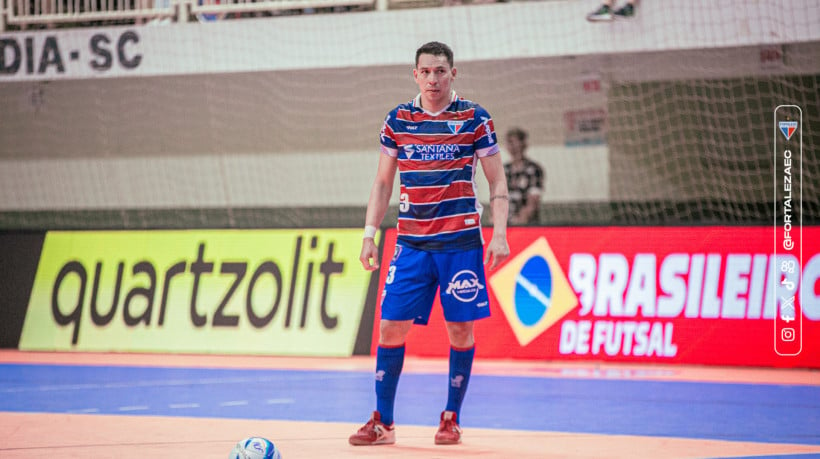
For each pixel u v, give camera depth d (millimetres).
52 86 33969
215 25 27938
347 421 12695
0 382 17438
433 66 10727
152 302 23391
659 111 32500
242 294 22922
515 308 21359
